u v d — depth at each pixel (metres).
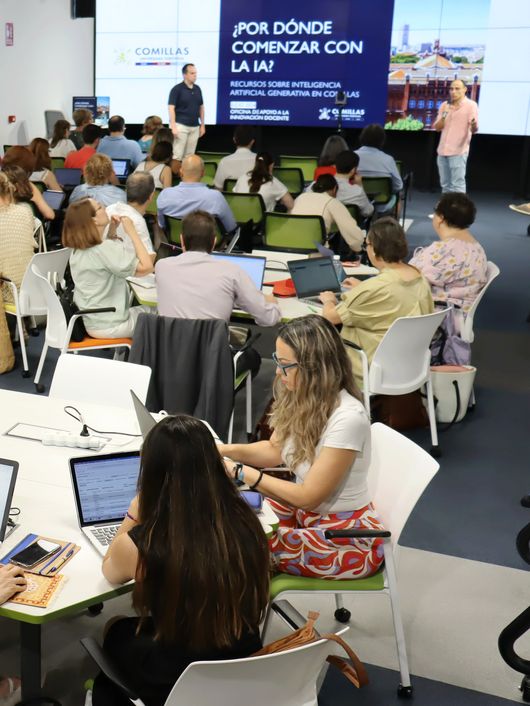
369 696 2.48
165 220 5.84
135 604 1.74
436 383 4.33
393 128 11.60
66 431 2.65
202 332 3.49
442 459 4.06
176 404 3.55
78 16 12.03
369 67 11.43
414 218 10.12
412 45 11.23
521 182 11.92
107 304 4.26
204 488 1.69
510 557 3.25
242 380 3.92
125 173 8.45
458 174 10.81
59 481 2.35
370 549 2.36
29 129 11.36
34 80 11.31
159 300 3.75
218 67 11.88
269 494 2.35
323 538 2.33
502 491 3.78
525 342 5.79
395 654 2.67
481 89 11.16
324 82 11.62
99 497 2.14
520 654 2.68
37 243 5.72
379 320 3.81
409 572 3.12
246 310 3.72
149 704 1.76
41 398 2.93
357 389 2.41
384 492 2.50
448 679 2.57
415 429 4.38
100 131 8.53
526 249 8.59
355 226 5.69
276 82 11.75
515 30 10.85
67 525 2.13
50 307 4.28
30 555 1.97
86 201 4.16
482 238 9.05
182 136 10.31
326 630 2.77
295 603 2.92
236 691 1.60
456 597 2.97
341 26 11.36
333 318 3.81
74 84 12.27
